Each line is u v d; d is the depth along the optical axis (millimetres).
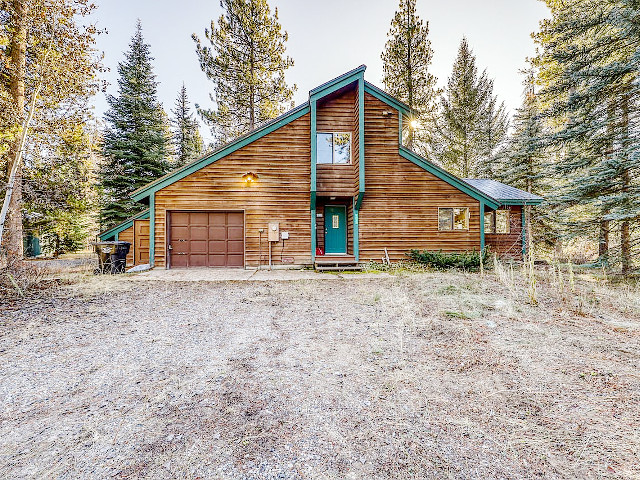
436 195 11148
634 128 8867
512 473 1725
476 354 3447
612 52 9523
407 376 2961
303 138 10922
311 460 1855
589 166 10359
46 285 7543
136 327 4598
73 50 9234
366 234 10992
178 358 3488
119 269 9883
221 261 10773
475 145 21281
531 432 2096
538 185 16391
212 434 2123
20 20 8891
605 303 5738
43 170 11305
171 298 6441
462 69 20766
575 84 9898
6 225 9625
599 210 9719
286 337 4148
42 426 2250
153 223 10422
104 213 17969
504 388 2697
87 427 2229
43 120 9805
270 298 6445
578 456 1856
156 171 18922
